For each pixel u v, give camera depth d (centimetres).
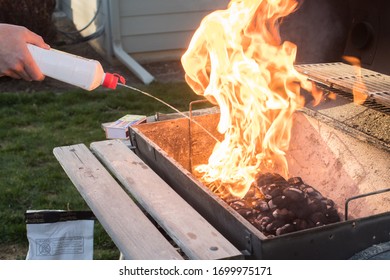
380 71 228
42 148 379
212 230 141
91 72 160
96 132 405
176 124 210
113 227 148
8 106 460
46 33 561
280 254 129
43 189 325
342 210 197
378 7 223
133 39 571
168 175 175
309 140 221
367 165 192
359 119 203
